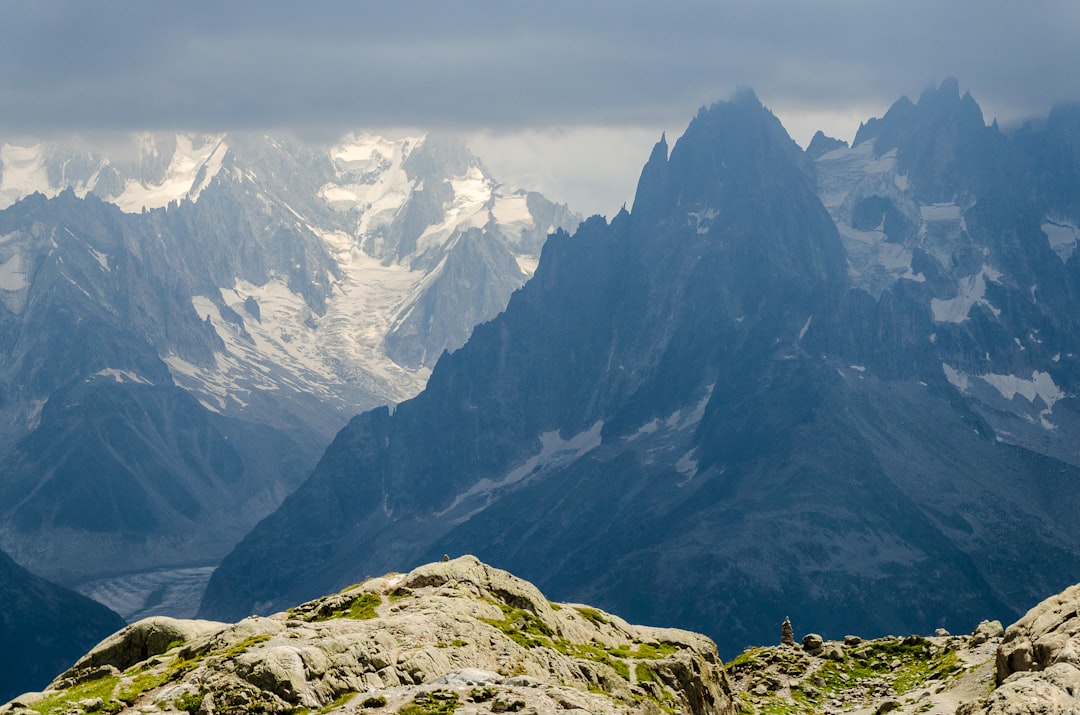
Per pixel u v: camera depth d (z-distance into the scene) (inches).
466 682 6446.9
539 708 5969.5
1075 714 6092.5
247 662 6540.4
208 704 6363.2
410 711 6038.4
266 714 6304.1
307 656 6624.0
